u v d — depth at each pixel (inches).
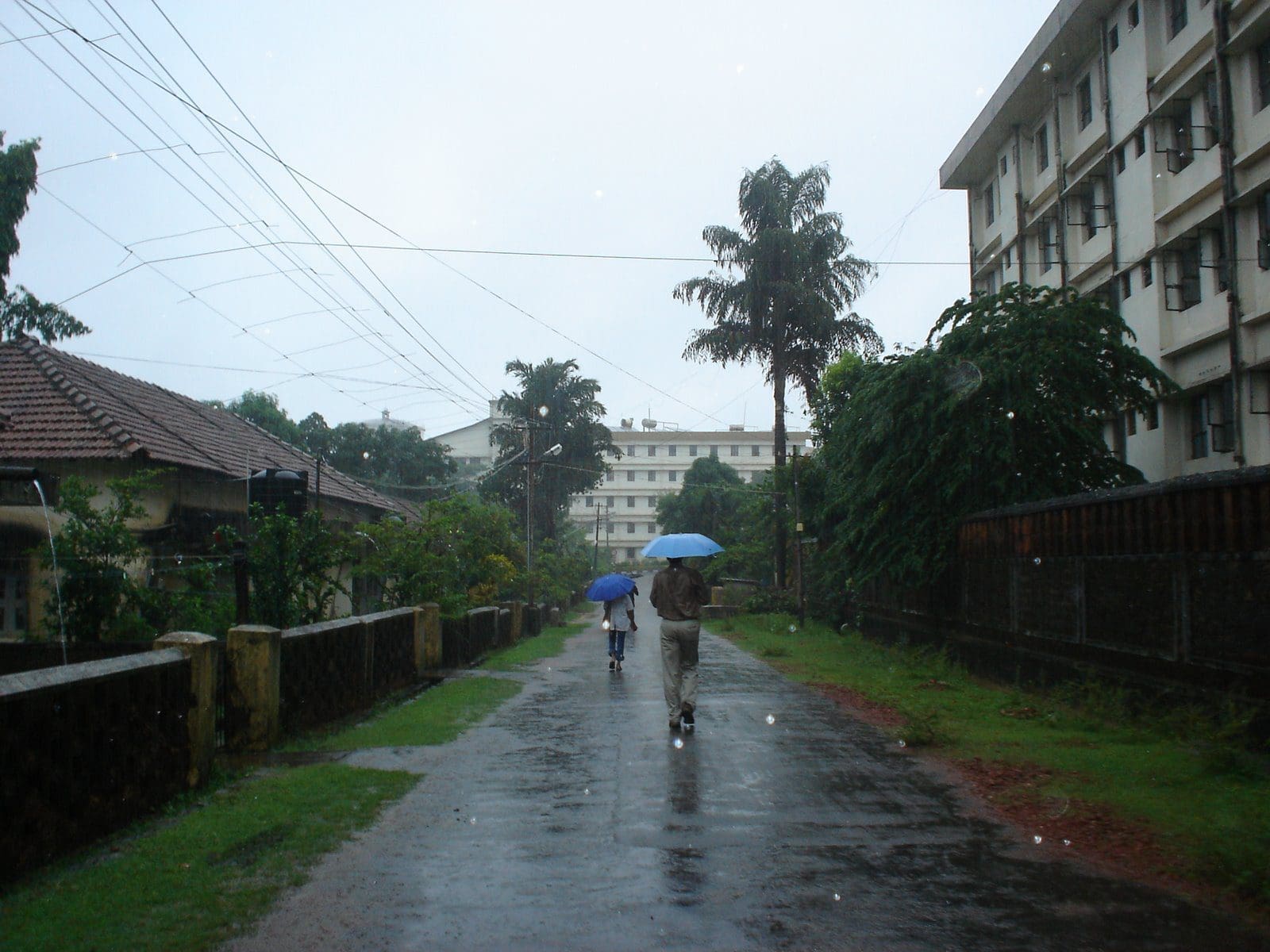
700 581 382.6
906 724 384.8
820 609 1119.0
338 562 558.9
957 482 594.6
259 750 319.9
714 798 264.4
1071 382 597.6
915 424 627.8
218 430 852.0
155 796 245.0
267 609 521.3
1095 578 418.3
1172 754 314.3
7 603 582.2
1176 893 187.6
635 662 687.1
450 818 243.1
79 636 481.4
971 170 1257.4
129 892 184.9
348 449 1847.9
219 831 225.0
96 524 493.0
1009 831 231.1
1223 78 734.5
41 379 674.2
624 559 4224.9
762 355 1487.5
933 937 165.6
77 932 165.0
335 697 393.4
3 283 728.3
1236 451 725.9
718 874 199.3
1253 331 720.3
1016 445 595.8
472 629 695.7
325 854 211.6
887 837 226.7
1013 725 385.1
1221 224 770.8
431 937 165.8
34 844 196.7
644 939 165.2
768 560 1606.8
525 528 2167.8
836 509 773.3
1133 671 386.6
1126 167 892.0
